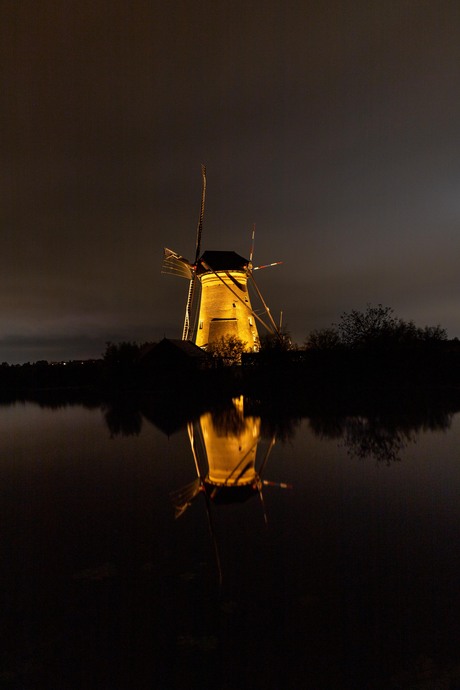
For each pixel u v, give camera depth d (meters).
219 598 6.05
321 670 4.64
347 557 7.18
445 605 5.71
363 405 28.28
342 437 17.72
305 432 19.19
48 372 74.19
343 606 5.76
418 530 8.26
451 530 8.20
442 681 4.42
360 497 10.34
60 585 6.59
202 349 51.81
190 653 4.98
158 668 4.77
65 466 15.12
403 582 6.32
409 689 4.34
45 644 5.24
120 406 35.12
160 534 8.49
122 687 4.52
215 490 11.35
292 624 5.41
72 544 8.17
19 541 8.41
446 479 11.56
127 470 14.02
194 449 16.77
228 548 7.70
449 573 6.55
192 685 4.51
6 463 16.06
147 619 5.63
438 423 20.30
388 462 13.53
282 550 7.53
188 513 9.69
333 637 5.14
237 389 43.19
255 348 51.34
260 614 5.64
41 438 21.55
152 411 30.50
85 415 30.44
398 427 19.58
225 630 5.34
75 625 5.58
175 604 5.95
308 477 12.16
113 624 5.55
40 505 10.75
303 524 8.73
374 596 5.98
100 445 18.75
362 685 4.41
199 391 43.78
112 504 10.57
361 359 40.34
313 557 7.21
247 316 52.50
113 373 53.31
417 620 5.41
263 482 11.85
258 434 19.22
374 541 7.79
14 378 74.50
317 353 41.34
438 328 43.56
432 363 41.72
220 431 20.47
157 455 16.08
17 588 6.55
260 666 4.72
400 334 41.25
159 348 49.50
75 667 4.83
